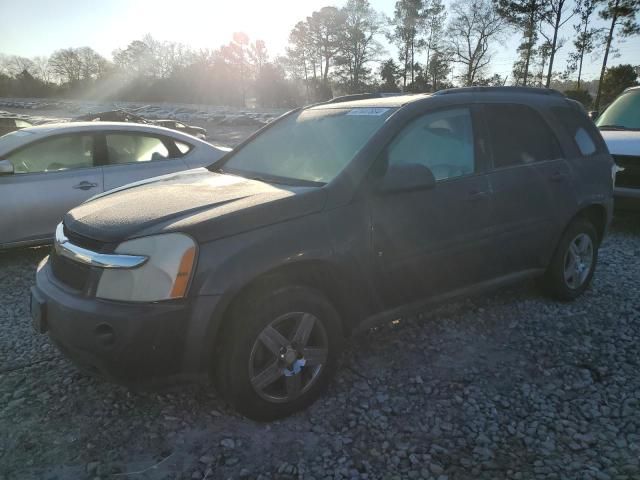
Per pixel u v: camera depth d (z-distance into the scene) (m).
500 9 50.81
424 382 3.31
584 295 4.66
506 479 2.49
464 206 3.56
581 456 2.63
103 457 2.67
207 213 2.77
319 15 79.25
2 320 4.32
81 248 2.78
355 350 3.72
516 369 3.46
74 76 100.25
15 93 91.94
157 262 2.58
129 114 22.75
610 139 6.89
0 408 3.09
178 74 85.69
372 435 2.82
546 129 4.22
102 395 3.21
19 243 5.54
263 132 4.27
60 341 2.78
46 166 5.74
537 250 4.14
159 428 2.89
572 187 4.24
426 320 4.18
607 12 44.91
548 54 48.62
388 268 3.25
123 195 3.35
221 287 2.62
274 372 2.86
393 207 3.22
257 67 83.19
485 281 3.89
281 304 2.81
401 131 3.38
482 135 3.78
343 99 4.29
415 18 70.88
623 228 7.08
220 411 3.04
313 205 2.95
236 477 2.53
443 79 71.38
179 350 2.62
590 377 3.33
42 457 2.67
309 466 2.59
